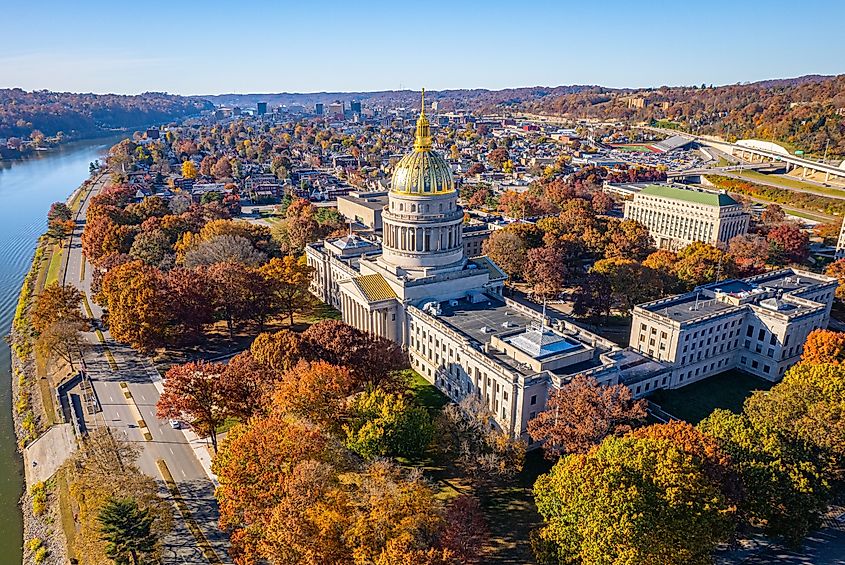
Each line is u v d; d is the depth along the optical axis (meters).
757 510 100.44
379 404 123.69
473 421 119.50
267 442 100.25
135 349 181.00
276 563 86.50
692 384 166.62
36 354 179.00
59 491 120.88
